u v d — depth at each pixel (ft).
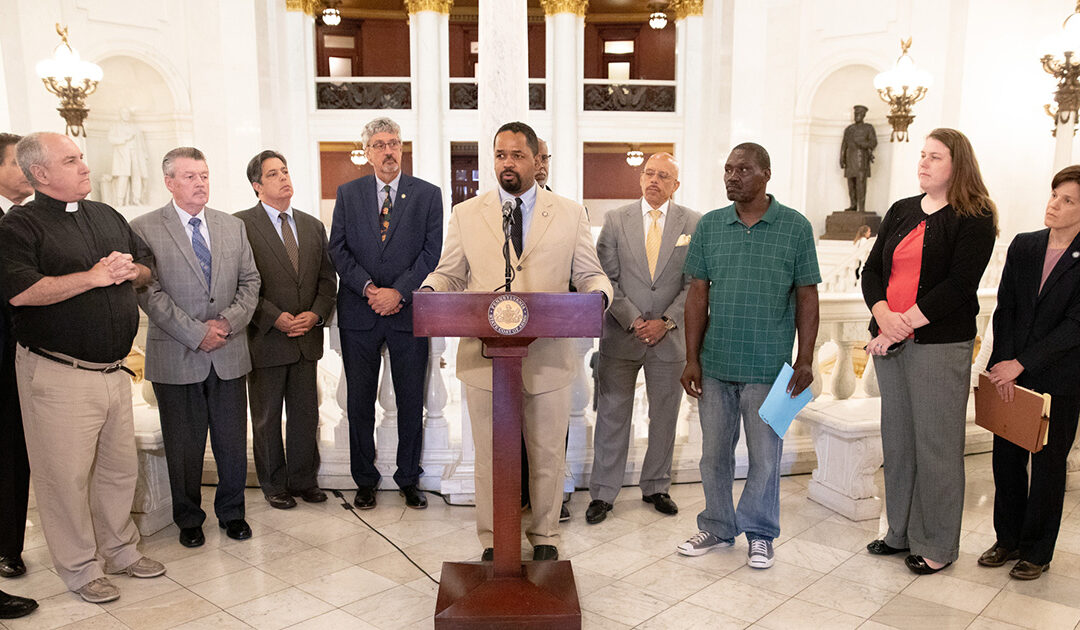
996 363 10.11
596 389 12.63
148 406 13.67
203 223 10.82
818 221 42.37
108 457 9.79
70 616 9.00
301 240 12.21
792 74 40.01
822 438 12.63
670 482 12.74
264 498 13.03
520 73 12.85
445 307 7.73
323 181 59.52
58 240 9.00
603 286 8.98
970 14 34.68
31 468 9.31
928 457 9.79
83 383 9.13
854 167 40.27
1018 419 9.41
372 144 11.94
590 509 11.89
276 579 9.98
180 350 10.59
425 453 13.46
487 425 9.96
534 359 9.70
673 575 10.05
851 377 14.28
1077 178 9.28
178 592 9.62
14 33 31.55
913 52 36.47
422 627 8.75
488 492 10.11
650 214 11.87
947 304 9.28
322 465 13.42
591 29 61.21
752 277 9.86
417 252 12.19
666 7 56.34
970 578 9.91
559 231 9.72
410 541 11.19
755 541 10.31
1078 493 12.96
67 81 27.48
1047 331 9.53
